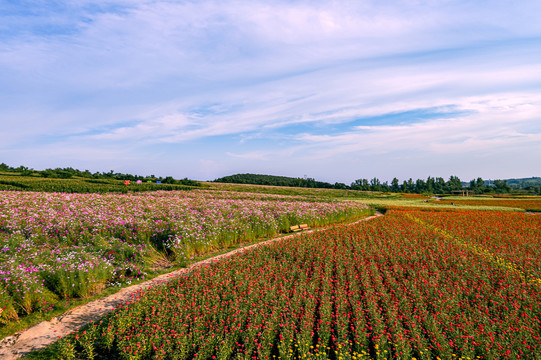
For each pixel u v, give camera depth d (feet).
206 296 26.76
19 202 57.16
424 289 29.30
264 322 22.17
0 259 30.32
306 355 18.85
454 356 18.89
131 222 48.42
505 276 33.37
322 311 23.91
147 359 19.98
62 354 20.20
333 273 35.35
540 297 28.09
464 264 38.17
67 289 28.76
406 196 244.83
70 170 203.51
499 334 21.03
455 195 292.20
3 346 21.33
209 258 43.37
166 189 163.63
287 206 81.20
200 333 21.38
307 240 50.98
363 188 378.12
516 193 370.53
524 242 53.78
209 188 199.11
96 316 25.82
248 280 30.86
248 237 55.01
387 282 31.35
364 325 22.27
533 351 19.10
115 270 34.88
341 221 85.20
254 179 482.28
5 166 188.65
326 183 388.78
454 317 23.47
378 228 65.05
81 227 45.14
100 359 20.20
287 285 29.96
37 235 41.39
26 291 25.58
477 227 70.28
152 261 40.32
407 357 18.62
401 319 23.25
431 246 48.16
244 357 19.27
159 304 25.31
